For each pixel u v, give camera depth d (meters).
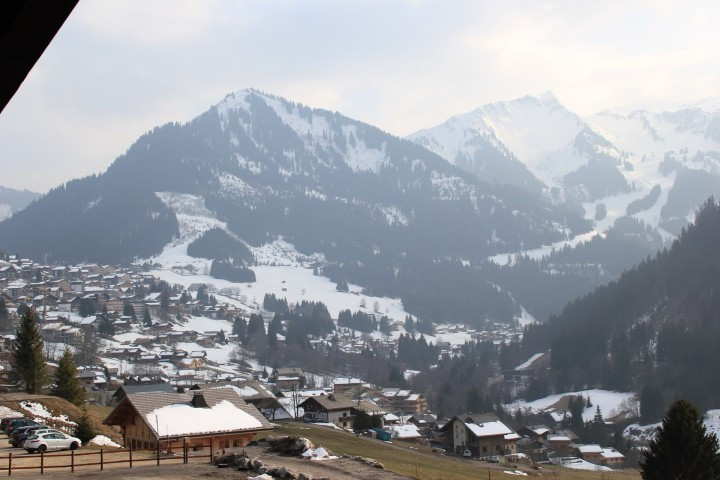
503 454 122.06
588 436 146.88
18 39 5.70
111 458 44.06
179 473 35.59
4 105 6.14
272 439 43.31
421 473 63.16
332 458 39.66
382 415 139.50
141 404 54.25
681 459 44.81
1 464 41.47
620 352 186.62
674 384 167.12
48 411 68.75
